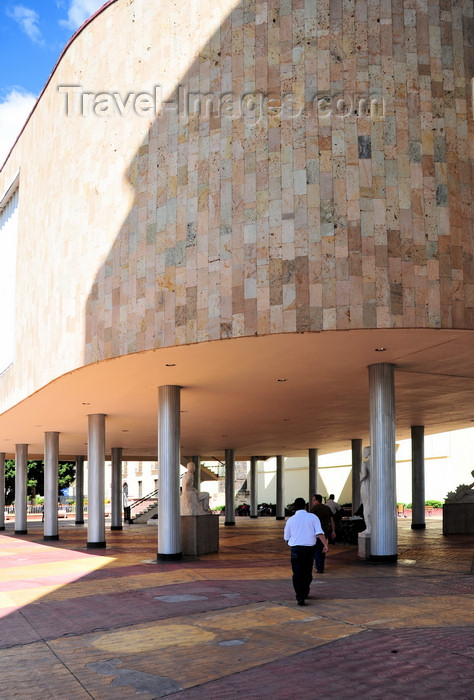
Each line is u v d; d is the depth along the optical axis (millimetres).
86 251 17906
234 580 14164
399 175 14047
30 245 23359
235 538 27625
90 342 17328
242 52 15055
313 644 8336
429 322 13703
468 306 13922
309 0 14688
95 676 7375
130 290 16219
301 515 11070
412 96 14312
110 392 20953
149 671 7496
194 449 43875
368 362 16875
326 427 31922
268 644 8414
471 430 41406
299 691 6676
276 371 17859
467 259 14039
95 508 24281
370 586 12742
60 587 14016
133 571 16375
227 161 14891
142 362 16750
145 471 66625
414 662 7453
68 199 19188
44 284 20984
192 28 15891
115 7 17594
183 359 16422
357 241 13828
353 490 36750
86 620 10375
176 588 13242
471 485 28500
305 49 14555
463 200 14188
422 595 11625
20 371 23594
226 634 9023
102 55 17906
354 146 14109
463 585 12781
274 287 14070
